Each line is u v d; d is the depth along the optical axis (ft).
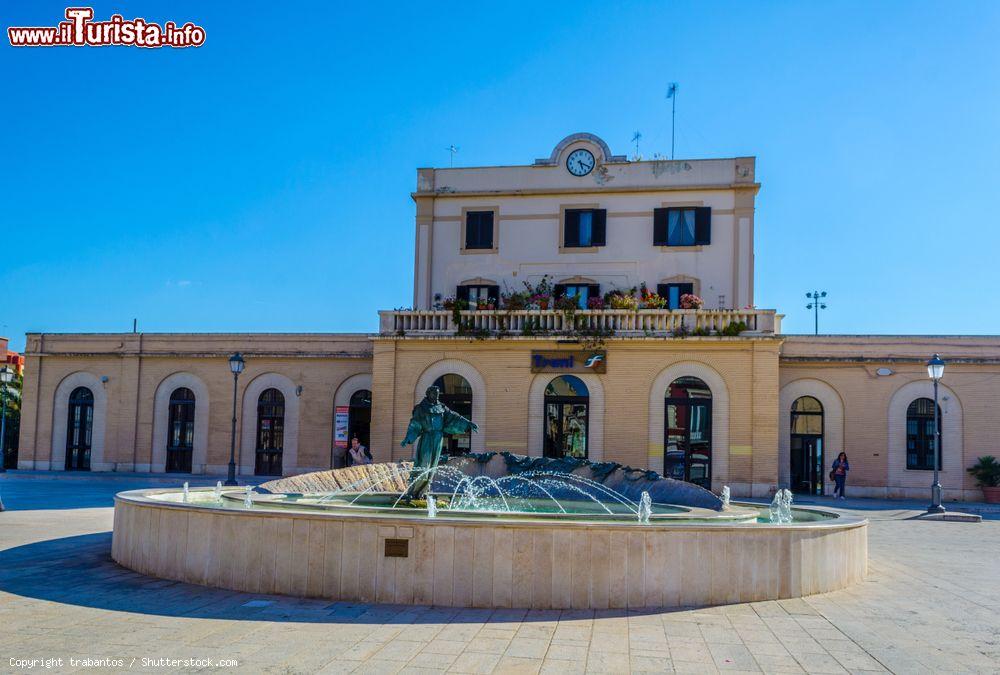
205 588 34.53
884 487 92.68
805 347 95.20
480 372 91.20
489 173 107.04
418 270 107.34
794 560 34.47
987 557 48.78
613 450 88.22
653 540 32.50
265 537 33.86
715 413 86.94
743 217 101.30
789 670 24.45
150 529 37.70
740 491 85.51
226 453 108.06
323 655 25.08
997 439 91.15
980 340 92.27
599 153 104.83
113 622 28.73
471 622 29.43
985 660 25.81
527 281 104.68
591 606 31.86
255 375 108.27
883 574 41.16
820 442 94.53
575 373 89.51
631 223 103.60
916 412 93.25
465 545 32.09
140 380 111.24
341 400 106.11
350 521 32.81
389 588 32.32
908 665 25.12
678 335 87.35
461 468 56.54
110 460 111.04
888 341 93.91
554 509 48.11
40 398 113.91
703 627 29.22
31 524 56.18
